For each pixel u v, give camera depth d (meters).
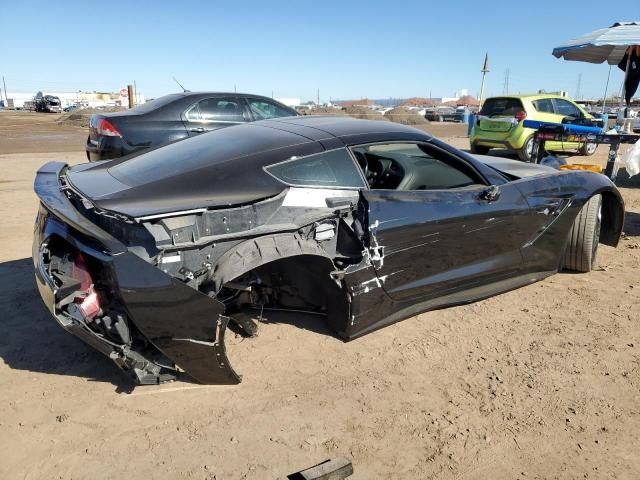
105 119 6.44
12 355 2.96
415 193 3.22
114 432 2.34
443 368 2.90
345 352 3.04
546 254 4.00
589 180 4.19
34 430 2.34
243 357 2.97
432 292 3.38
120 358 2.41
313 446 2.27
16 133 19.47
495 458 2.22
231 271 2.50
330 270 2.87
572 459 2.21
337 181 3.04
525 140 11.30
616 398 2.63
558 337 3.25
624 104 8.73
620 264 4.59
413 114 30.23
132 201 2.50
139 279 2.24
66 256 2.57
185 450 2.23
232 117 7.14
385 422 2.44
